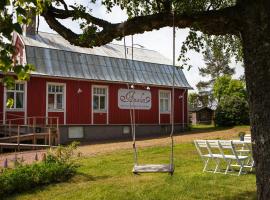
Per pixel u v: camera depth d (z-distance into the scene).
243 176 11.05
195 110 54.38
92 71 28.72
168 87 33.50
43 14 7.04
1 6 3.45
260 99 5.68
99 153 17.64
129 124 30.62
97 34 6.86
